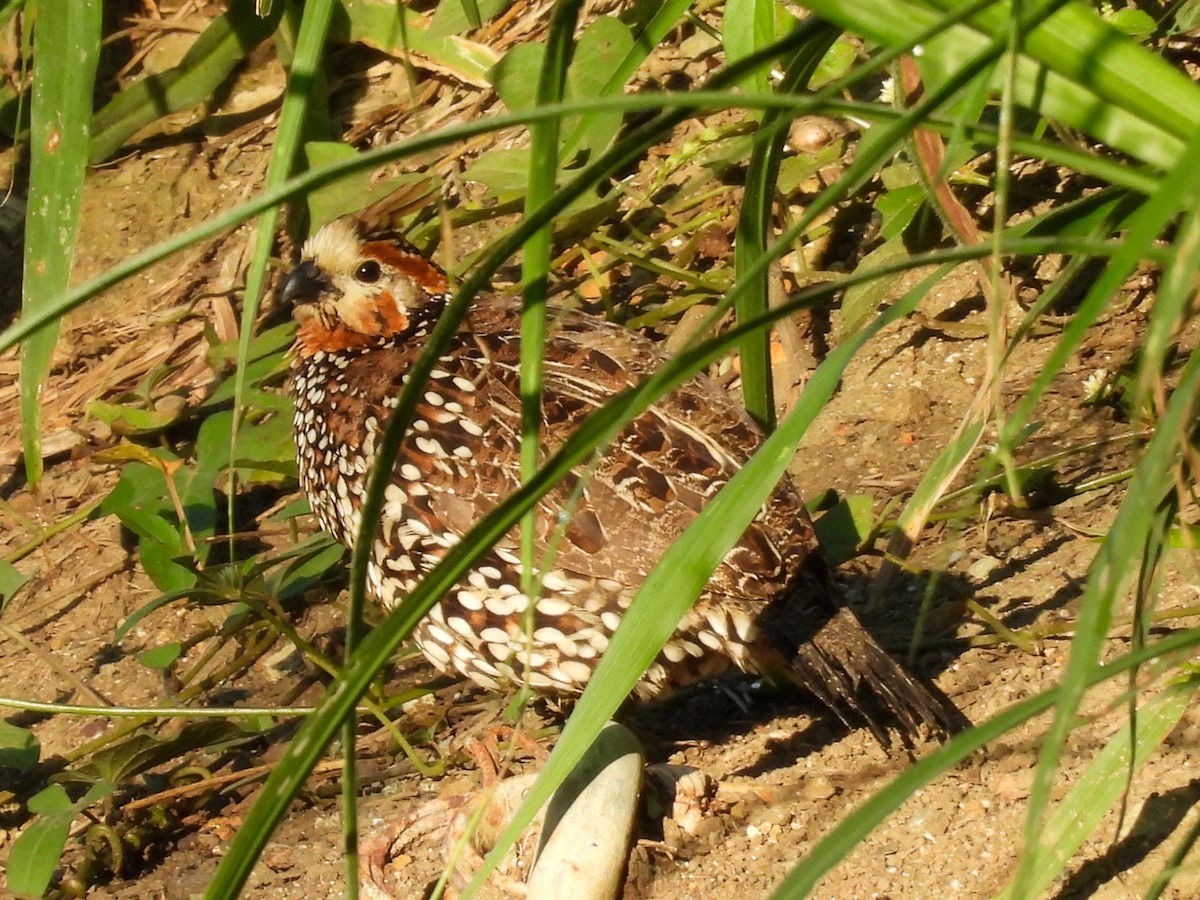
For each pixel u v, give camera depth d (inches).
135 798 298.0
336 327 301.1
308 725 126.3
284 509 347.9
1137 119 131.1
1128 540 109.4
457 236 419.5
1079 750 253.9
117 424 388.5
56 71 166.6
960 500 321.1
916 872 240.1
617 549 266.4
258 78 472.1
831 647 263.7
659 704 305.4
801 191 402.9
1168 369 323.0
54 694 335.6
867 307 354.0
